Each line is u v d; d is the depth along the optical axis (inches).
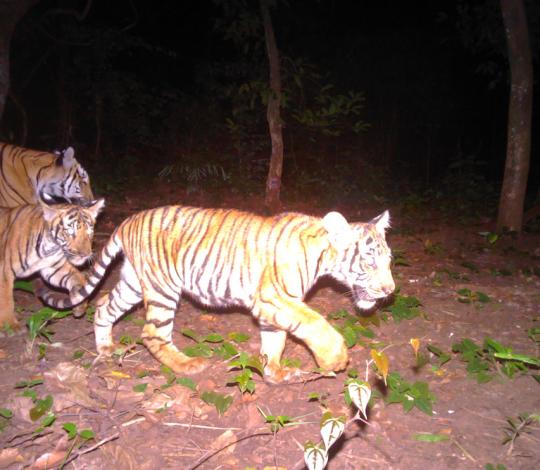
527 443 49.9
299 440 50.3
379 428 51.7
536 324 74.4
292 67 161.3
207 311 80.2
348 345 65.0
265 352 60.0
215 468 47.3
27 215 72.4
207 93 227.8
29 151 109.4
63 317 74.8
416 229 137.8
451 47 246.2
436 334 71.4
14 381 58.1
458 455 48.6
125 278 64.6
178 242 60.0
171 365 61.2
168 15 274.5
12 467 46.7
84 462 47.4
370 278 57.8
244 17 146.3
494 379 60.1
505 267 103.5
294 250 56.5
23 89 216.8
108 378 58.1
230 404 54.6
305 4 225.5
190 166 193.9
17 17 121.0
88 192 112.2
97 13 255.8
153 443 49.9
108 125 226.5
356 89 242.5
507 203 125.9
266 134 217.3
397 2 249.1
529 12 142.2
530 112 122.2
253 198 179.5
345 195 179.5
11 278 71.6
